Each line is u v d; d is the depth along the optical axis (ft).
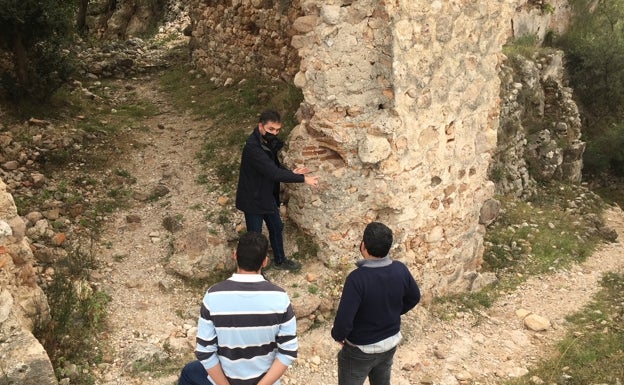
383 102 17.65
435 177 19.69
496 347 18.16
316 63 17.48
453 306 20.52
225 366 9.86
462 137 20.31
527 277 24.45
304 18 17.65
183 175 23.89
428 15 17.46
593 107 58.18
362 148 17.58
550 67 48.78
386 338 11.89
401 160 18.12
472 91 20.12
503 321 20.10
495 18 20.16
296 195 19.17
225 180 23.08
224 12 33.88
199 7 36.58
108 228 20.53
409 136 18.07
